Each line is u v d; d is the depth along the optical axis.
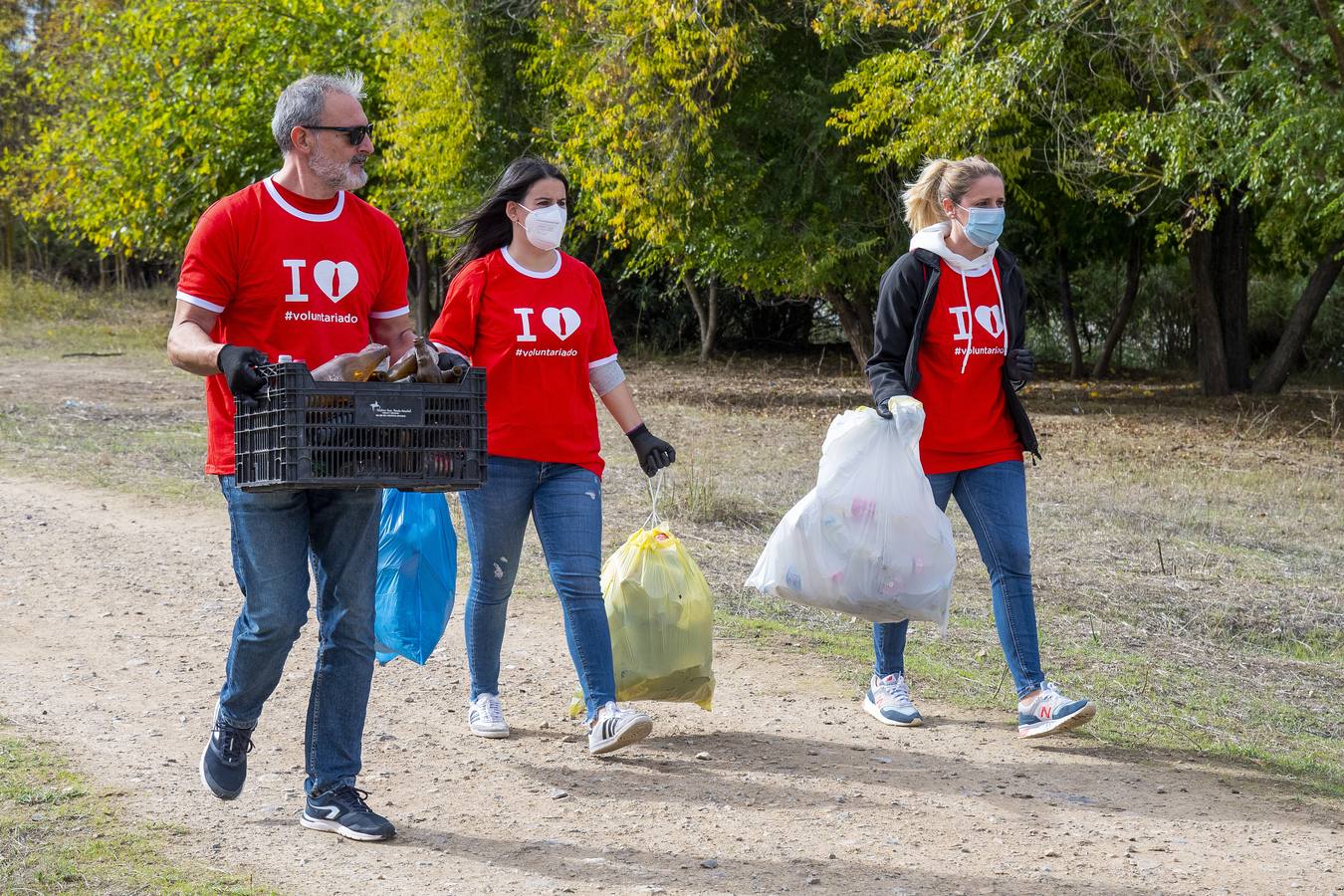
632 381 23.06
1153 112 15.92
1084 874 3.74
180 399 16.83
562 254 4.66
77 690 5.34
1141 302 31.23
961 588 8.11
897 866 3.76
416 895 3.45
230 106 22.27
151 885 3.43
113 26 23.84
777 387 22.20
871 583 4.93
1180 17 14.46
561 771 4.55
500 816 4.09
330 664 3.82
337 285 3.70
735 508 10.17
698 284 27.45
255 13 22.53
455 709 5.27
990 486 5.05
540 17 20.19
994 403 5.06
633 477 11.62
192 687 5.43
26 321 29.02
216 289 3.59
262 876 3.53
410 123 21.45
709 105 17.77
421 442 3.38
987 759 4.83
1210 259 22.38
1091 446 15.22
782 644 6.47
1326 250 22.27
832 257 18.27
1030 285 29.95
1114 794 4.48
